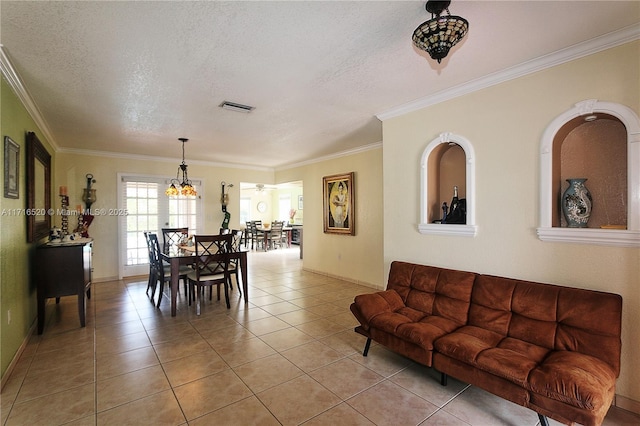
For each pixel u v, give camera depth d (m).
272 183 7.80
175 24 1.87
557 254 2.30
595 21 1.89
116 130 4.20
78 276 3.45
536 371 1.75
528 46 2.17
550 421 1.91
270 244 10.83
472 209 2.74
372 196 5.29
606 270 2.10
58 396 2.20
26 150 3.06
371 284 5.33
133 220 6.04
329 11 1.77
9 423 1.92
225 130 4.26
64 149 5.35
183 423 1.92
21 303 2.87
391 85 2.79
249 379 2.43
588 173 2.33
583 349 1.94
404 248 3.31
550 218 2.32
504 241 2.56
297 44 2.11
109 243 5.79
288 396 2.21
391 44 2.13
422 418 1.98
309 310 4.10
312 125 4.03
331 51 2.21
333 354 2.85
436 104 3.02
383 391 2.28
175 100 3.12
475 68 2.49
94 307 4.20
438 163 3.25
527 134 2.44
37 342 3.08
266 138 4.73
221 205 7.05
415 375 2.50
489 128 2.65
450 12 1.79
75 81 2.65
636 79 1.98
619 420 1.93
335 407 2.09
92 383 2.36
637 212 1.97
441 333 2.32
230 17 1.81
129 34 1.97
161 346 3.00
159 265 4.32
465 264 2.81
